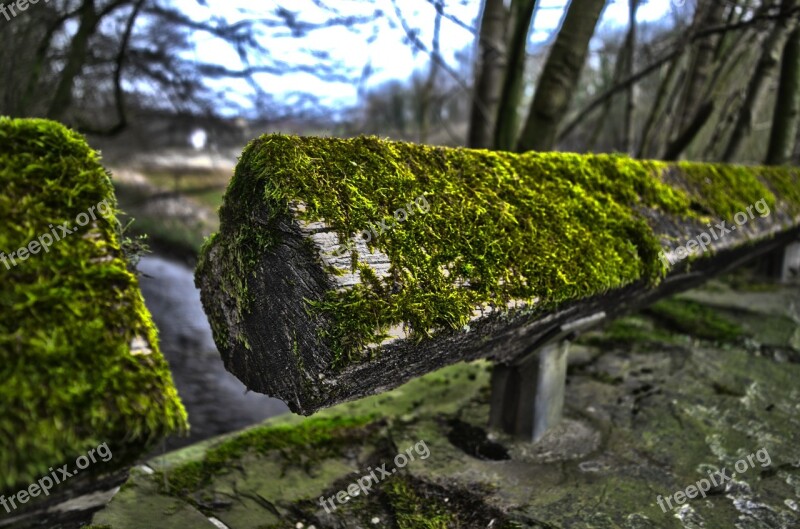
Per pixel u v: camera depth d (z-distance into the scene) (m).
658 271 1.68
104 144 7.73
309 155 1.10
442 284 1.13
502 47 4.27
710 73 4.98
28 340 0.78
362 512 1.66
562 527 1.55
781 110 4.63
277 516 1.62
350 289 0.99
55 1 4.15
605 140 8.23
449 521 1.61
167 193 8.33
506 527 1.57
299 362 1.03
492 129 4.42
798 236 3.70
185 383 4.55
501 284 1.23
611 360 2.92
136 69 5.59
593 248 1.51
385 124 8.44
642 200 1.91
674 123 5.16
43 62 4.12
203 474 1.80
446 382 2.61
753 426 2.19
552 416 2.08
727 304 3.91
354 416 2.26
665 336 3.35
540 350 1.92
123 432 0.81
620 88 3.99
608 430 2.13
